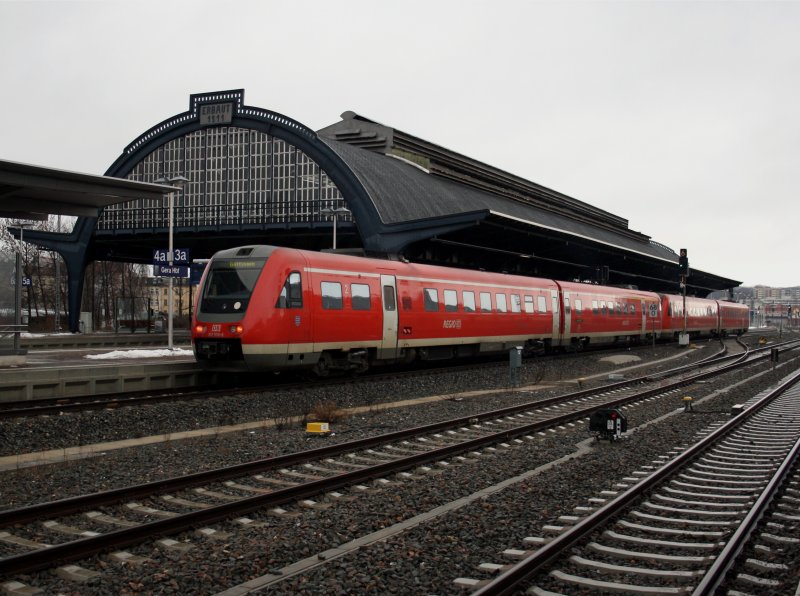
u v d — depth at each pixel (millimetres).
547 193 74312
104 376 18094
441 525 7895
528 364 30062
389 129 54906
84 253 54031
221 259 19156
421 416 16016
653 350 42000
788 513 8523
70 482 9523
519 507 8672
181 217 51094
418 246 41188
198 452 11602
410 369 28391
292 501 8672
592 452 12406
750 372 30203
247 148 49000
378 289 21984
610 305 40188
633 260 49500
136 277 84750
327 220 45625
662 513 8523
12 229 52438
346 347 20625
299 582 6250
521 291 30562
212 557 6793
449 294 25500
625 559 6852
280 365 18688
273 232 47656
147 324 65062
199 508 8453
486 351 28344
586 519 7539
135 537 7039
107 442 12578
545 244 41156
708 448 12703
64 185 16719
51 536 7285
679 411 18062
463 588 6137
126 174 53125
